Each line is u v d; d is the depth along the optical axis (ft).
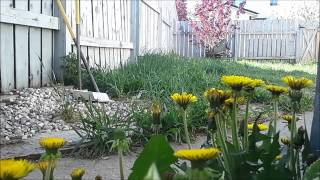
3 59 13.70
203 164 2.61
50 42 16.76
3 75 13.74
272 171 3.77
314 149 5.27
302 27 47.85
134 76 18.20
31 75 15.38
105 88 17.03
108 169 7.95
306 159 4.45
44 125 11.14
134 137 9.56
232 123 4.09
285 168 3.85
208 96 3.97
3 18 13.38
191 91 16.42
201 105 11.34
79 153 8.85
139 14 27.84
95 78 17.48
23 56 14.84
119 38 24.94
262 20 48.55
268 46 48.60
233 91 3.90
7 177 2.25
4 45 13.74
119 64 23.98
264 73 28.73
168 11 46.09
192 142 10.03
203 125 10.89
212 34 46.65
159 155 3.18
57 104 13.28
